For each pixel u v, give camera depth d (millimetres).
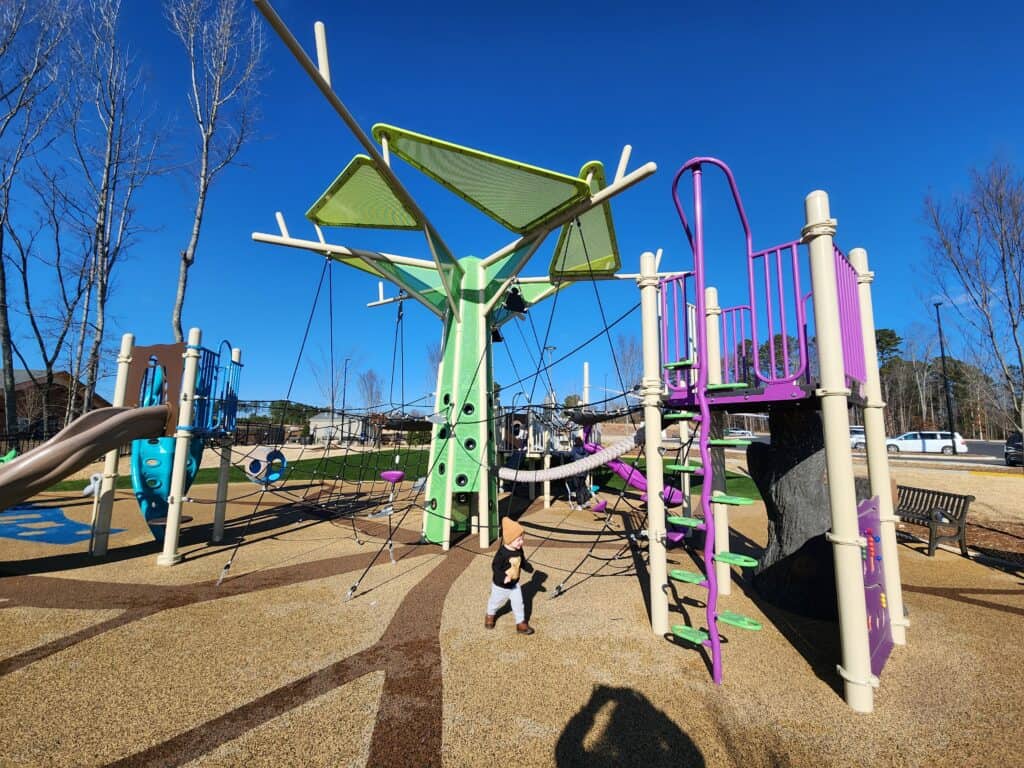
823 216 3727
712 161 4008
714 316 6680
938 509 7910
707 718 3271
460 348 8859
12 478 5359
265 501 13422
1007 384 8945
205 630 4691
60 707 3346
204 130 18500
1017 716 3291
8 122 17547
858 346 4684
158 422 7176
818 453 5535
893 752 2916
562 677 3818
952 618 5090
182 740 3004
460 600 5602
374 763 2814
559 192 6492
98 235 19359
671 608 5457
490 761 2834
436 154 6082
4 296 18328
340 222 7957
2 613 5066
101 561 7191
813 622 5039
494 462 8930
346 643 4426
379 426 11031
